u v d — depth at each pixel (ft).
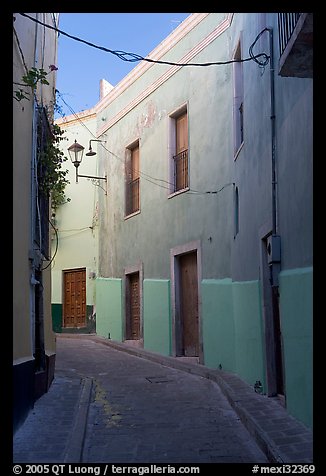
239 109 33.81
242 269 30.86
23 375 21.04
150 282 46.85
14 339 20.18
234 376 31.76
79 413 23.00
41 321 27.63
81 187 62.90
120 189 54.49
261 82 25.93
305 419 19.04
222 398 27.43
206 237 38.50
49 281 31.91
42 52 28.63
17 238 20.98
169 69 45.44
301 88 19.11
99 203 60.08
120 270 53.72
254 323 27.73
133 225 51.21
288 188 21.03
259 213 26.61
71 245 63.26
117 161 55.52
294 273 20.01
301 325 19.29
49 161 28.30
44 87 30.48
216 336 35.91
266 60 24.64
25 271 22.39
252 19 28.48
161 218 45.70
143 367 38.81
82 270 62.49
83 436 19.51
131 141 52.39
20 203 21.83
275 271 22.43
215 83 38.45
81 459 17.47
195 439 19.98
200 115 40.50
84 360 42.14
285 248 21.58
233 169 34.14
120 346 49.32
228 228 35.22
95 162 61.26
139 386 31.37
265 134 25.11
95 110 61.26
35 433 19.66
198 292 39.04
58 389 28.81
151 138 48.32
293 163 20.25
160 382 32.65
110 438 20.27
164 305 44.11
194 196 40.65
